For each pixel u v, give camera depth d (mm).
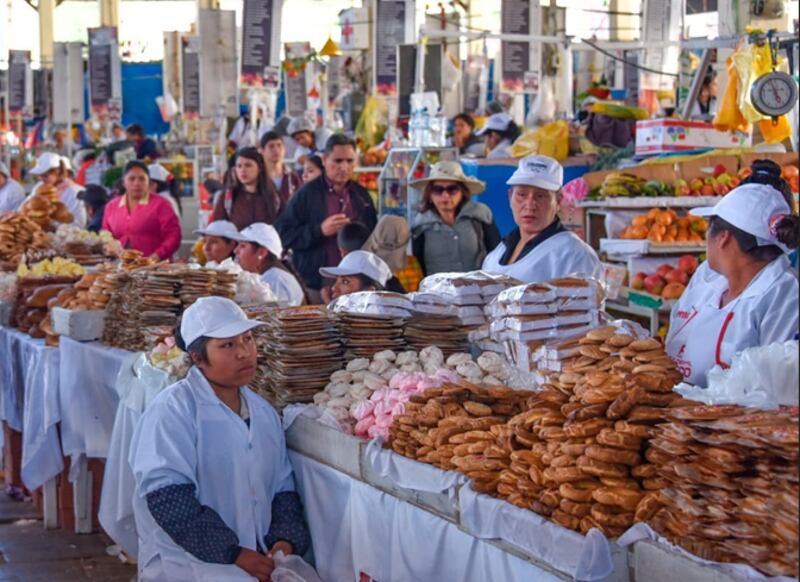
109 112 14852
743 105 6539
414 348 4121
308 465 3824
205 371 3742
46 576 5258
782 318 3178
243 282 5512
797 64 7117
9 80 18000
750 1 6988
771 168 3895
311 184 7281
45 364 5754
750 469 2311
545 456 2740
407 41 9656
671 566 2320
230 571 3578
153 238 9000
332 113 15977
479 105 15133
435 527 3104
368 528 3447
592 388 2746
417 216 6781
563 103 10773
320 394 3967
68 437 5609
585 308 3830
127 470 4676
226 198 7977
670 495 2434
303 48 14695
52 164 10953
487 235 6531
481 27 17500
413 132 8562
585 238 7246
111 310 5562
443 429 3168
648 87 11344
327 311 4176
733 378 2652
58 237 8148
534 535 2674
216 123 13141
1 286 6938
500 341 3930
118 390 4887
